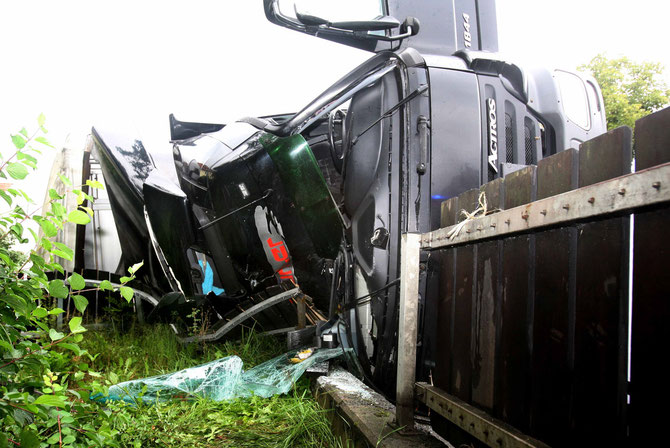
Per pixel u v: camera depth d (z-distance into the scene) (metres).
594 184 1.38
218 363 3.86
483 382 1.98
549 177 1.67
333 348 3.80
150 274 5.82
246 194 4.58
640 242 1.27
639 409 1.25
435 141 3.32
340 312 3.82
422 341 2.83
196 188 4.93
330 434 2.88
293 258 4.48
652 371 1.21
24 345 1.62
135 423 2.85
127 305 5.92
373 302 3.32
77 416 1.78
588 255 1.46
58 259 5.50
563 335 1.55
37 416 1.62
